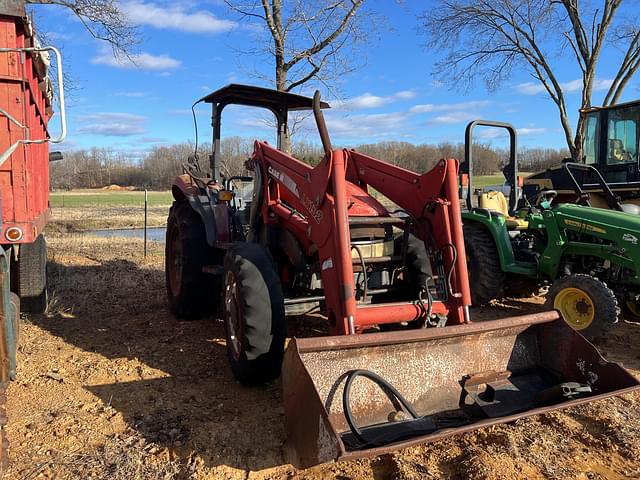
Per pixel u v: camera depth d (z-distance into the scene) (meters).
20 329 5.35
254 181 4.68
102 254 10.85
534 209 6.66
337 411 2.97
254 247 4.03
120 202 33.50
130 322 5.78
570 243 5.72
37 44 4.80
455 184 3.62
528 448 3.18
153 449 3.14
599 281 5.21
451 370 3.32
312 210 3.71
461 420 3.21
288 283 4.62
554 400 3.18
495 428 3.41
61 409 3.63
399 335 3.05
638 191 8.23
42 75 5.17
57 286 7.36
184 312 5.78
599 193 8.73
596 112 8.93
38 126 5.21
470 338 3.38
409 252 4.16
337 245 3.40
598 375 3.23
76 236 14.95
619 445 3.25
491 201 7.50
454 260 3.61
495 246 6.39
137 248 12.04
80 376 4.23
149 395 3.89
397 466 2.96
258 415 3.60
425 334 3.12
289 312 4.44
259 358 3.74
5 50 3.63
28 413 3.57
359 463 3.04
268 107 5.67
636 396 3.99
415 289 4.12
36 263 5.86
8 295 3.26
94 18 12.20
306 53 8.41
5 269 3.22
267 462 3.04
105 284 7.65
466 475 2.89
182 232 5.59
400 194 4.01
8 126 4.23
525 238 6.72
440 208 3.67
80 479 2.84
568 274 5.73
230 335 4.07
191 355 4.75
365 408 3.05
